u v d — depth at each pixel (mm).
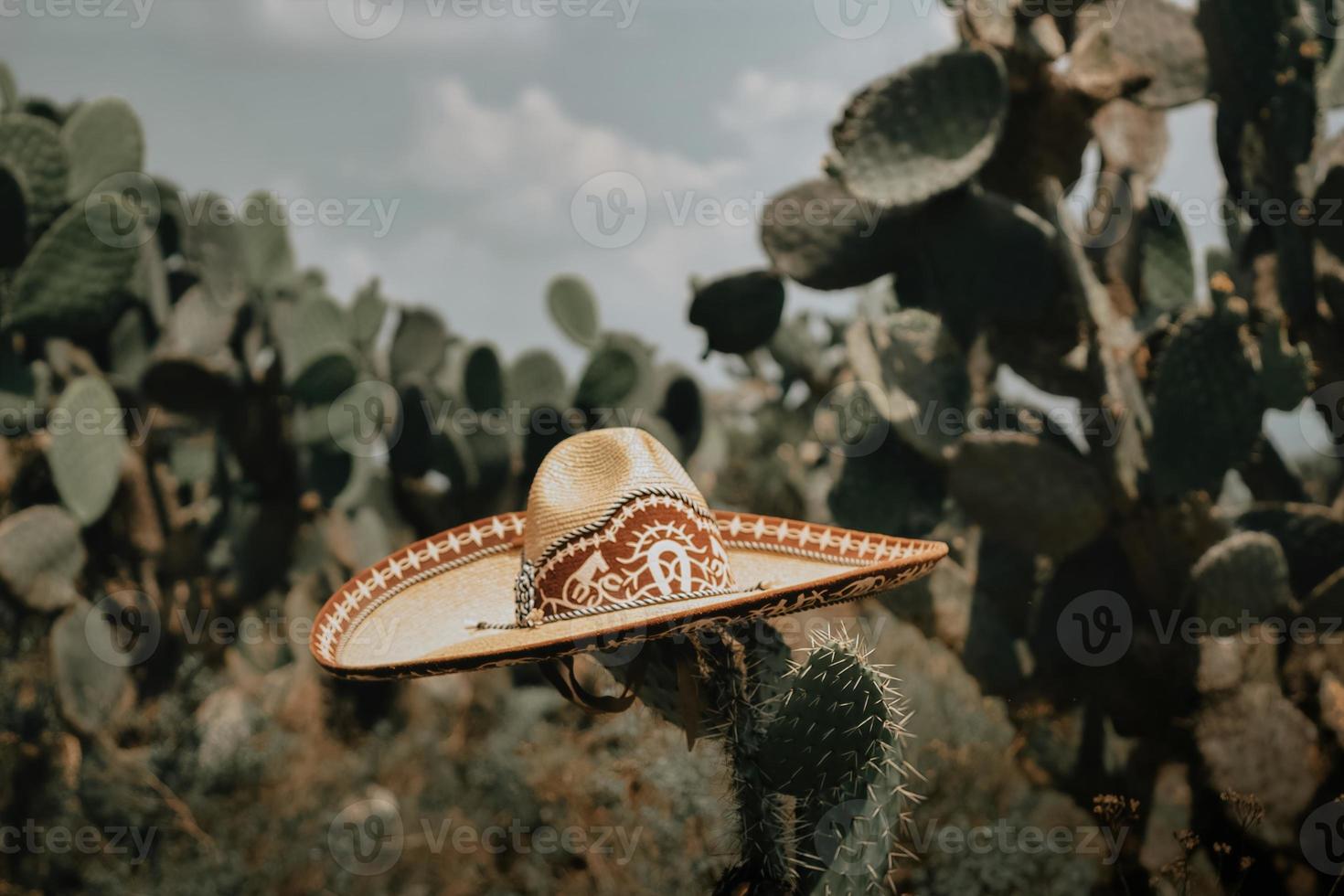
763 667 2068
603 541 1980
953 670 6281
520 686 8531
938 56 4422
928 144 4484
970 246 4547
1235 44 4566
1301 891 3992
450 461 8711
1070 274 4438
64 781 6508
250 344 8539
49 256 6824
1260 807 3703
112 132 7570
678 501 2029
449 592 2410
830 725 1886
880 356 4738
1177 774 4633
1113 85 4406
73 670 6578
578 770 5320
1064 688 4594
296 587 8523
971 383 4719
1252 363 4168
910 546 2186
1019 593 4816
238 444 8484
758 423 11664
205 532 8641
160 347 8172
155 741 6902
